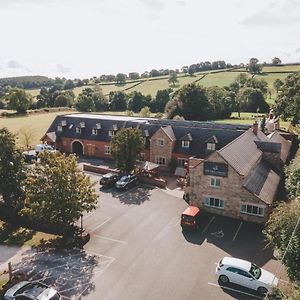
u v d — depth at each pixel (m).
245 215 42.41
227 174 42.50
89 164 68.88
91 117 80.00
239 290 29.12
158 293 28.78
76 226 39.34
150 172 58.47
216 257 34.19
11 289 27.62
